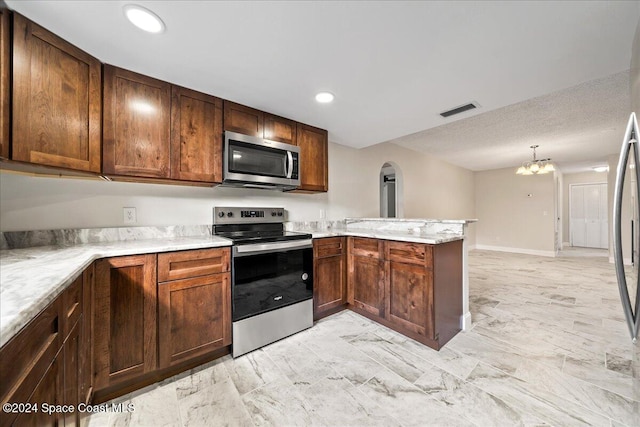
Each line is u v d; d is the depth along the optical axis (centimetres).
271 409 139
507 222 685
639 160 108
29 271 99
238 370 173
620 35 133
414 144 450
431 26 129
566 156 541
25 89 117
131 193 194
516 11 118
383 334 221
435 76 174
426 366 176
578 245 778
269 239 204
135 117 165
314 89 191
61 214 168
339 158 342
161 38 135
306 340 212
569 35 134
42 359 78
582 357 185
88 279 127
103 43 138
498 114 314
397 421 131
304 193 301
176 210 214
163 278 158
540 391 151
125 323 146
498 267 486
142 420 132
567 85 185
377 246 238
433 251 195
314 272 241
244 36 135
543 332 223
